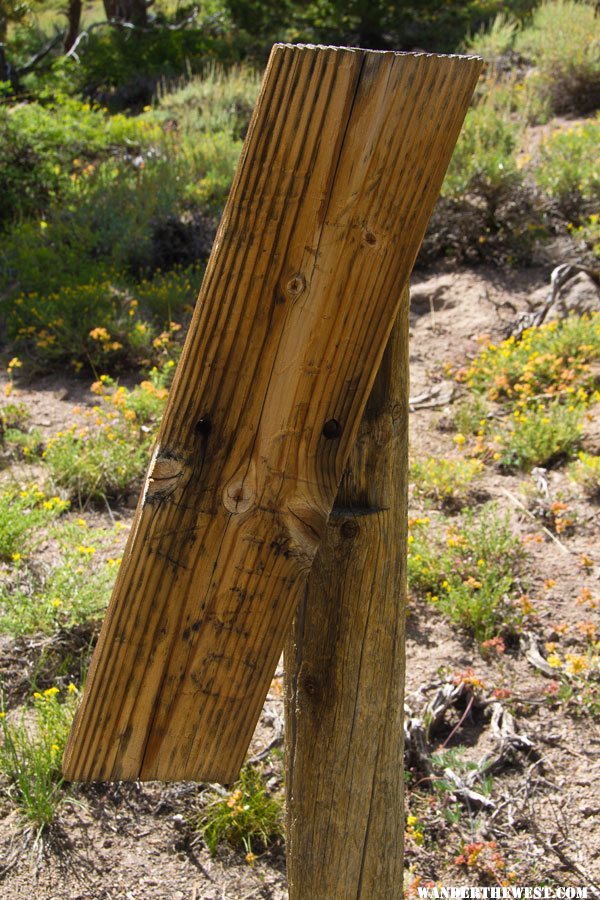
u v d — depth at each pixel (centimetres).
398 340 133
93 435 543
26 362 670
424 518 433
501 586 382
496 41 1393
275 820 282
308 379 108
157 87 1518
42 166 966
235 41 1825
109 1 2028
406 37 1689
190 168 984
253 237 104
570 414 516
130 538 112
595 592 398
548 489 478
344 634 143
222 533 112
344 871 158
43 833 278
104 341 654
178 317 722
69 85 1595
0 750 294
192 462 110
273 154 101
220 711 119
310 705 148
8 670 344
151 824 284
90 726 117
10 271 794
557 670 349
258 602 115
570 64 1175
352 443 113
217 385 108
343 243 103
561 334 596
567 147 841
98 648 115
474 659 360
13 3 1444
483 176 763
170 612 114
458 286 733
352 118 99
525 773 304
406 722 313
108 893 260
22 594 364
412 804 291
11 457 530
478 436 530
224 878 267
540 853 275
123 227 820
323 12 1722
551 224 788
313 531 114
